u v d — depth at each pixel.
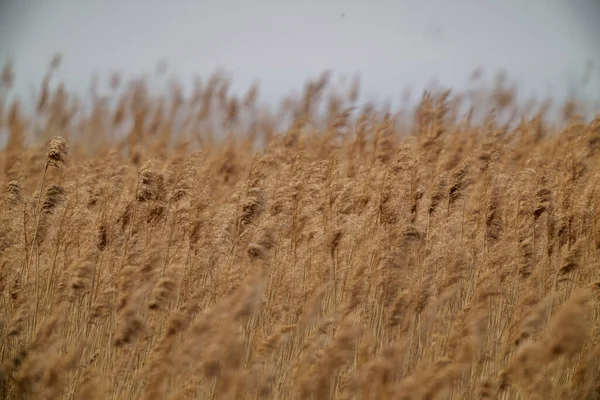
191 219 10.64
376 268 10.38
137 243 10.55
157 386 9.78
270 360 10.16
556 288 10.71
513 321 10.06
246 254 10.45
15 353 9.98
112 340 10.21
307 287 10.43
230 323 9.84
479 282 10.16
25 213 10.63
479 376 10.18
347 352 9.69
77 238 10.60
